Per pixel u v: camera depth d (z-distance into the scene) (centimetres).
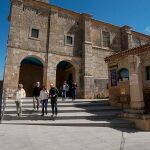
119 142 651
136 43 2850
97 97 2159
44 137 702
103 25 2598
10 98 1764
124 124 962
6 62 1817
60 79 2730
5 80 1775
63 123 962
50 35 2130
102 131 837
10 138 673
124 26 2703
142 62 1342
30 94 2438
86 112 1245
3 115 1029
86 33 2344
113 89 1523
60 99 1862
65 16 2316
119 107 1387
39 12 2142
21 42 1945
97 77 2348
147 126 876
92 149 564
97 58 2416
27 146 580
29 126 918
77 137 714
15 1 2003
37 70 2561
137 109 1003
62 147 580
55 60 2109
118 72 1496
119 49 2664
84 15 2384
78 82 2222
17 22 1964
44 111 1201
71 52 2250
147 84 1300
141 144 626
